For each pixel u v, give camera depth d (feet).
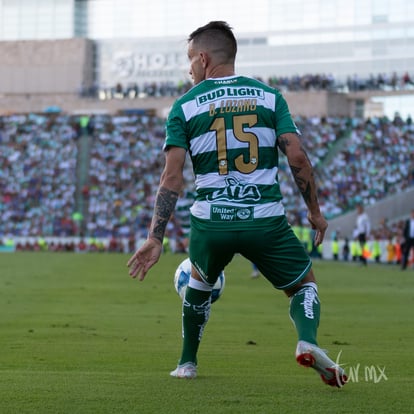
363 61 604.90
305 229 424.87
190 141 60.49
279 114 60.29
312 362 55.47
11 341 97.96
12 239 502.79
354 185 481.05
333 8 612.70
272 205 59.62
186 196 486.38
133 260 59.41
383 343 99.30
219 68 61.67
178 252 469.57
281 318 131.75
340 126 531.09
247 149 59.67
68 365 77.66
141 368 75.66
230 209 59.36
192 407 54.19
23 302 157.48
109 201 518.37
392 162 498.69
